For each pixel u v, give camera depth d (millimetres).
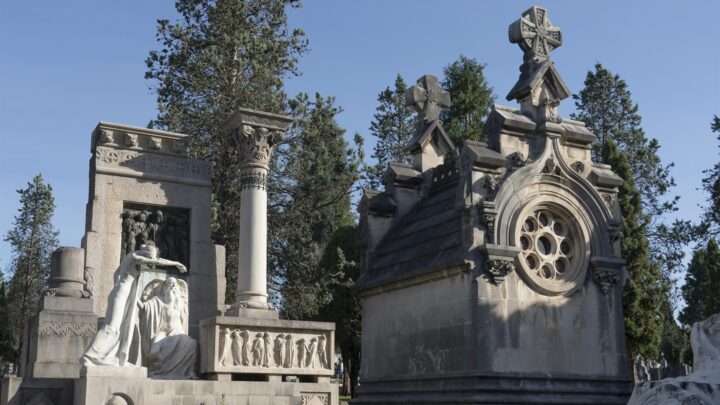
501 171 21766
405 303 23312
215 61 31578
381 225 25891
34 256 61000
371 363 24578
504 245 20891
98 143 21359
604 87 56125
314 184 32219
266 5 34844
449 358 21047
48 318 18516
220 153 31547
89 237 20547
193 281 21734
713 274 42719
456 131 48594
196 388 17453
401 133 54844
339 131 34531
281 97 33531
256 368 19547
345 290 42719
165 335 19141
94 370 15961
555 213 22422
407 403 22250
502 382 20141
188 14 34219
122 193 21312
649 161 53656
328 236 37781
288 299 32719
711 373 11391
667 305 52531
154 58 33594
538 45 23969
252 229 21172
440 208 23984
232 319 19422
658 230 51469
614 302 22484
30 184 62531
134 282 17516
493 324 20406
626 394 21859
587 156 23531
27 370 18875
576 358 21484
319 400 19984
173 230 22000
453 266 20953
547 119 22484
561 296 21672
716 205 40156
